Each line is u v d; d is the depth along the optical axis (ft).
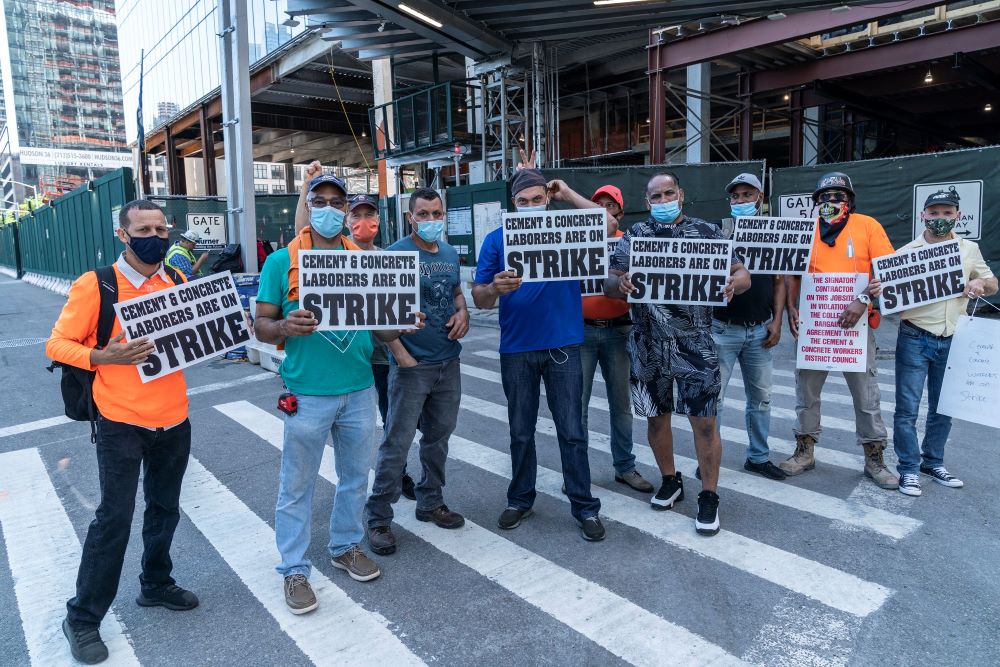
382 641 9.75
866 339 14.73
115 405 9.29
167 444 10.01
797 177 43.65
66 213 74.54
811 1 34.86
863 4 35.01
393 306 10.80
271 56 80.48
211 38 94.58
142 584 10.77
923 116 87.20
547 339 12.66
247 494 15.76
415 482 15.72
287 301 10.75
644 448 18.35
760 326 15.11
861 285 14.44
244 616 10.52
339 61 78.23
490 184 48.98
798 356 15.24
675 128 94.17
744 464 16.71
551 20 39.91
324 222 10.72
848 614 10.13
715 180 44.04
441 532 13.38
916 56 54.13
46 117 556.10
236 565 12.24
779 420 20.56
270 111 99.50
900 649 9.26
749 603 10.50
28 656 9.62
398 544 12.88
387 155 66.44
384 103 67.31
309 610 10.52
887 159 40.19
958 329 14.15
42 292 82.69
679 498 14.69
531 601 10.72
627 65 72.69
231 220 35.12
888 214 40.60
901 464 14.78
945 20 52.06
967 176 37.47
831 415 21.01
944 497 14.39
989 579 11.02
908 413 14.57
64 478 17.35
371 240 13.60
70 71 565.53
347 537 11.61
